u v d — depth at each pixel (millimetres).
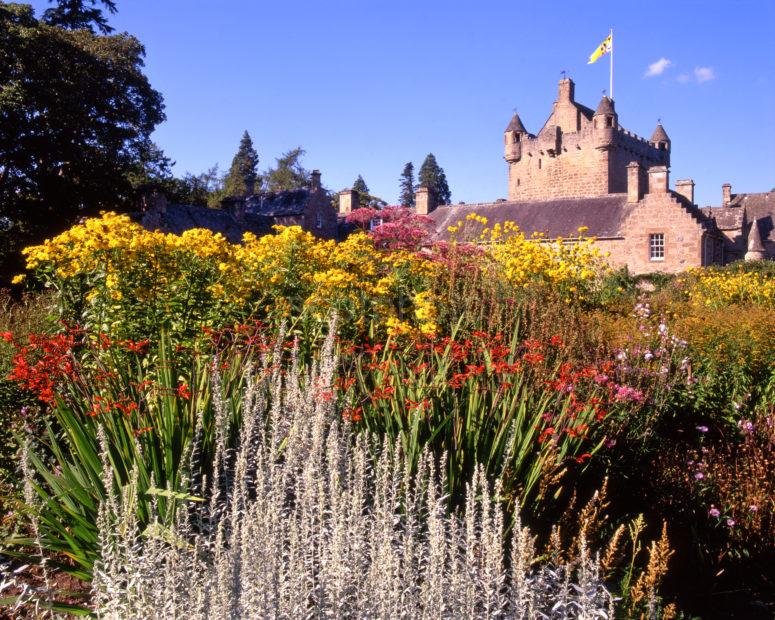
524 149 52375
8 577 3477
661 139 56000
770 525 4941
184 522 3100
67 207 31562
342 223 48938
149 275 5906
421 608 2906
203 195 53906
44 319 6434
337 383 4398
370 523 3201
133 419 3922
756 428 6500
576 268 11125
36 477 4492
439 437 4172
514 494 3926
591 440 5004
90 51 31719
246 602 2617
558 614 3111
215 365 4215
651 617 3291
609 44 48875
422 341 5855
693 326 8492
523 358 5156
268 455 3686
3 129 28219
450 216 41906
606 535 4258
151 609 2668
